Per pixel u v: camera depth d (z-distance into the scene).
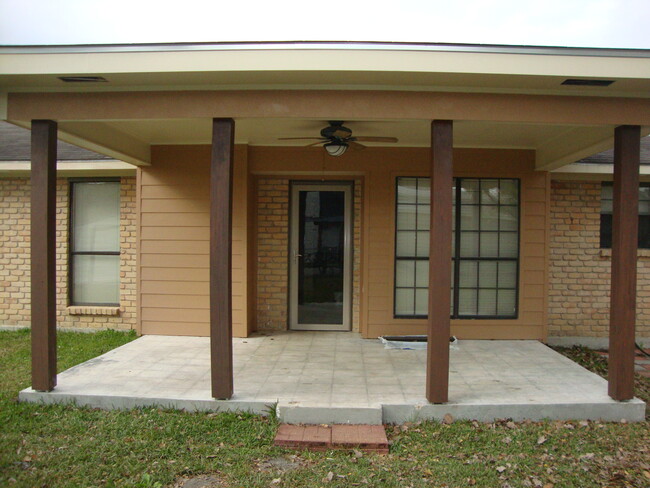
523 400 4.41
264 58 3.90
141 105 4.36
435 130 4.27
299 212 7.14
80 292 7.70
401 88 4.24
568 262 7.25
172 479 3.34
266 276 7.12
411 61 3.87
